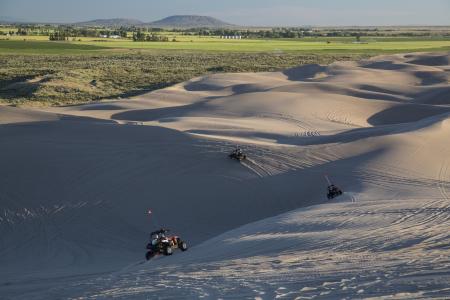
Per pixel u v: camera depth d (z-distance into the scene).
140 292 9.75
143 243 20.59
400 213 18.20
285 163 31.17
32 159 28.81
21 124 35.75
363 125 52.00
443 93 65.56
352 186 28.33
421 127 38.16
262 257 12.97
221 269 11.69
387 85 70.31
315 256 12.23
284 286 8.96
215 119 47.59
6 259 18.72
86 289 11.03
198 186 27.17
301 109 53.75
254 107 54.09
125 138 33.19
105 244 20.39
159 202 25.17
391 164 31.23
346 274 9.55
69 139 32.47
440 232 14.02
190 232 22.72
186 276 11.12
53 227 21.95
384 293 7.85
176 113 53.53
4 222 22.33
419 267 9.59
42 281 14.31
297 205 26.42
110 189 26.00
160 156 30.48
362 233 14.77
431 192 27.19
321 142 37.38
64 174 27.25
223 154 31.50
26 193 25.08
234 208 25.44
